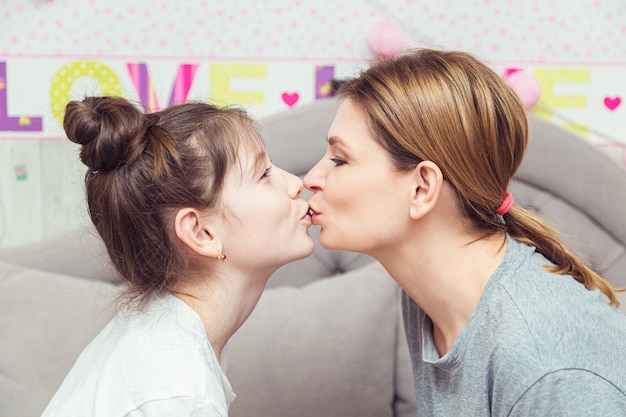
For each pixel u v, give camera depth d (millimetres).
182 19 1620
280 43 1630
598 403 714
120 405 768
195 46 1628
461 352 858
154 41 1623
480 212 868
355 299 1336
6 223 1666
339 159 903
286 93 1644
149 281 884
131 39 1620
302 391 1267
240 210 882
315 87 1640
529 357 745
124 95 1624
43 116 1637
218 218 875
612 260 1510
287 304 1332
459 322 894
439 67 867
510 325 775
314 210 939
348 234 901
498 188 865
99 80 1627
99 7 1610
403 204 864
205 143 870
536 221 933
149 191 847
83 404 809
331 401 1271
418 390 1053
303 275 1520
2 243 1669
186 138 870
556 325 761
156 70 1629
